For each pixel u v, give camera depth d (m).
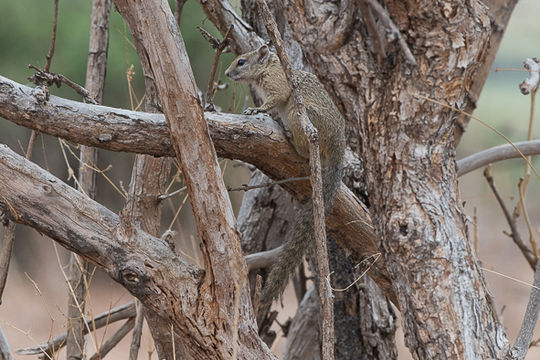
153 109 8.20
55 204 5.88
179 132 5.65
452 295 5.54
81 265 8.23
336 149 8.86
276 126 7.31
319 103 9.14
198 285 5.95
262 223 10.98
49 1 19.61
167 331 8.50
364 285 9.75
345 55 5.59
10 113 6.24
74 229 5.88
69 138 6.46
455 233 5.66
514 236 10.84
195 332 5.94
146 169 8.59
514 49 22.80
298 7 5.64
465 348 5.45
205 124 5.69
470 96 10.86
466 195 24.42
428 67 5.35
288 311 19.41
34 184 5.88
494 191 11.01
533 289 6.22
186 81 5.55
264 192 10.98
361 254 8.30
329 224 8.21
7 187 5.84
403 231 5.64
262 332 10.73
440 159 5.67
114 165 20.91
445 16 5.14
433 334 5.53
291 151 7.39
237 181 18.67
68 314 9.02
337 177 8.26
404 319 5.77
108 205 20.92
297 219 7.97
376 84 5.59
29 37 19.38
